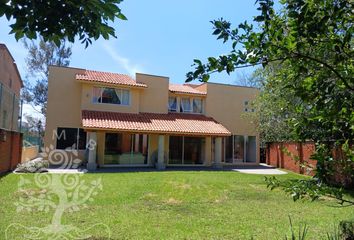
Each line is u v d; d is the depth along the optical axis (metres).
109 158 25.11
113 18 3.38
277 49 2.77
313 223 8.83
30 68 39.66
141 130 23.84
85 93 25.23
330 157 3.08
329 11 2.55
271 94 17.17
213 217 9.38
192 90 30.84
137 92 26.91
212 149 29.16
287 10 2.75
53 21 3.16
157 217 9.19
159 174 19.75
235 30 2.93
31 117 41.97
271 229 8.15
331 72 2.83
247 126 31.00
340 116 2.83
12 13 3.03
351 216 9.55
